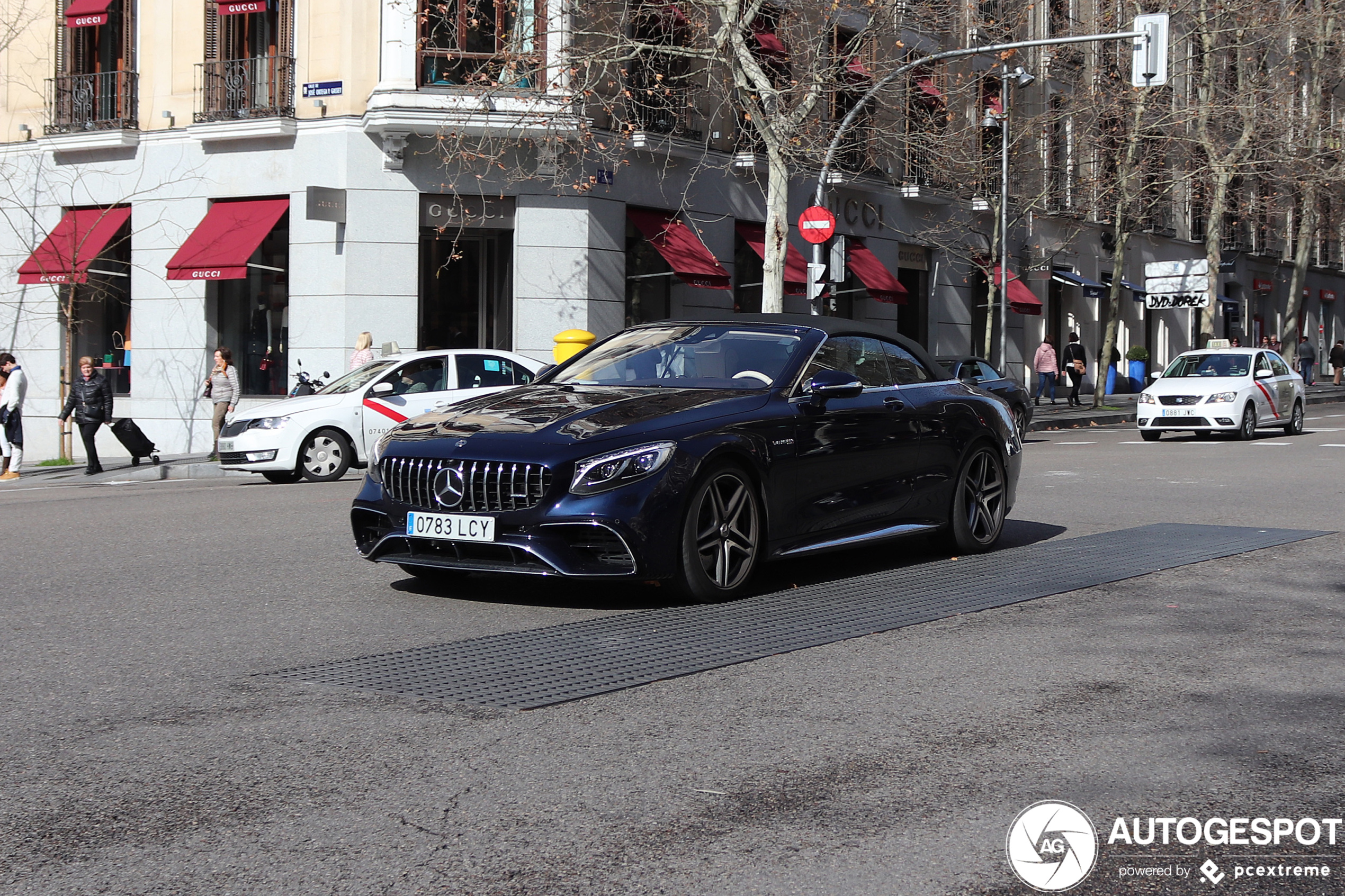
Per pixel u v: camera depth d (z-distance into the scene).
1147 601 7.00
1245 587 7.41
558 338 18.22
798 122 21.67
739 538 7.01
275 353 24.36
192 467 19.66
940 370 8.91
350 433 15.70
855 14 25.97
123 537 9.76
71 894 3.20
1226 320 49.16
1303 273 42.78
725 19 21.33
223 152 24.31
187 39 24.69
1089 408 33.09
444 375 16.34
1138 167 33.09
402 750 4.34
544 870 3.33
